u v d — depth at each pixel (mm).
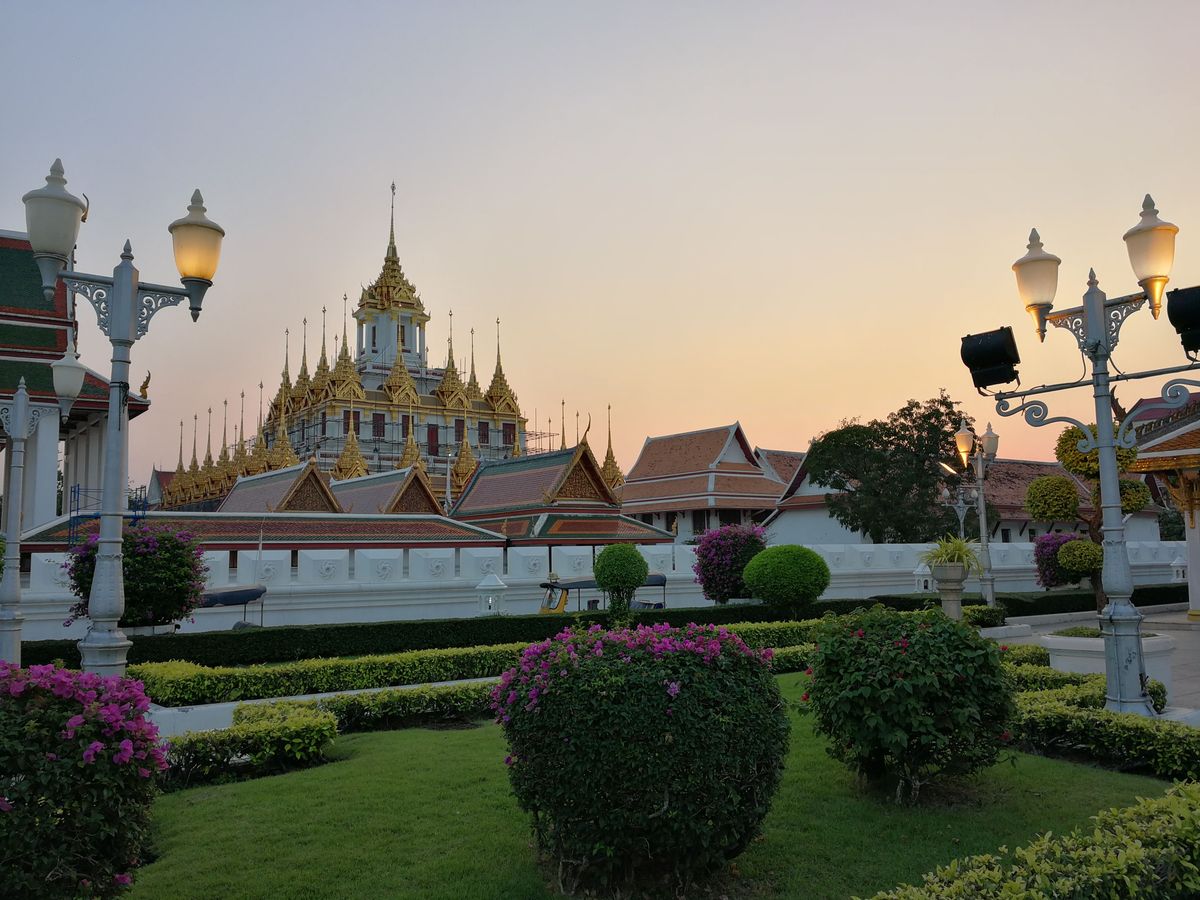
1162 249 8984
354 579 21766
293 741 8812
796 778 7988
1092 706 9719
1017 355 9656
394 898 5520
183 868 6012
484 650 14375
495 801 7312
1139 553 33625
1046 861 4695
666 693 5355
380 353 81062
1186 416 22719
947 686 7078
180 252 8398
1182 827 5055
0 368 26281
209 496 70938
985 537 22188
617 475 62625
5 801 4320
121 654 7820
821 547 28312
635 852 5449
